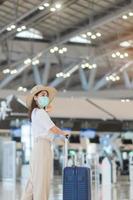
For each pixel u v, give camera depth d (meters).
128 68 31.75
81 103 20.27
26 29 26.28
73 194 7.12
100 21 23.05
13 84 37.22
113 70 31.28
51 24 26.44
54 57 30.55
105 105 20.23
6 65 30.34
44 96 6.78
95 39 28.56
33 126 6.58
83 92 30.12
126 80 31.72
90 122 20.02
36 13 24.27
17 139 22.12
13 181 21.62
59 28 26.80
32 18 24.67
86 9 23.48
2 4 23.52
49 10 22.88
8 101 18.77
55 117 19.61
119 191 14.37
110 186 17.50
